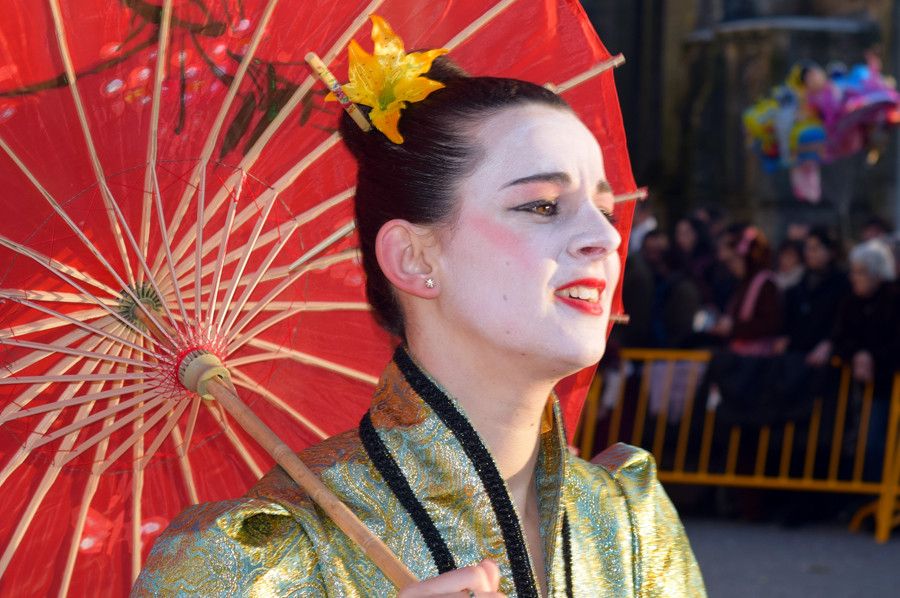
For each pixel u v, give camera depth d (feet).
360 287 8.55
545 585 6.44
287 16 7.99
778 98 48.06
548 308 6.14
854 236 66.18
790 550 29.50
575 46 8.37
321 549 5.99
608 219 6.61
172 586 5.80
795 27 71.67
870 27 71.67
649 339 33.24
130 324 7.77
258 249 8.31
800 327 31.65
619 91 82.43
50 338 7.97
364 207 6.68
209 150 7.89
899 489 30.35
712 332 33.53
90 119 7.66
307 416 8.62
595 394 32.76
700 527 32.01
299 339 8.50
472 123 6.35
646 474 7.29
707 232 44.16
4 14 7.34
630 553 6.88
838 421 30.78
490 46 8.32
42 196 7.64
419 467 6.24
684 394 32.37
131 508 8.20
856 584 26.43
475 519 6.15
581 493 6.91
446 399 6.27
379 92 6.49
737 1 74.90
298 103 8.14
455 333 6.35
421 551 6.12
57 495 8.01
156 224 7.97
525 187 6.21
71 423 8.00
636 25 82.07
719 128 74.23
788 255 33.58
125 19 7.65
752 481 31.60
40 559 7.98
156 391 7.85
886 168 65.87
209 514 6.01
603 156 8.41
